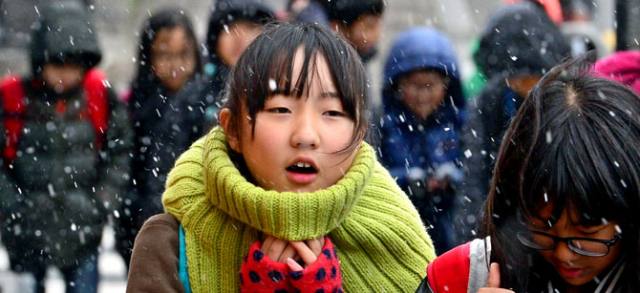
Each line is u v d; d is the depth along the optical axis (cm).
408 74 1140
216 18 1181
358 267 598
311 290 550
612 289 516
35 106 1213
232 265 583
